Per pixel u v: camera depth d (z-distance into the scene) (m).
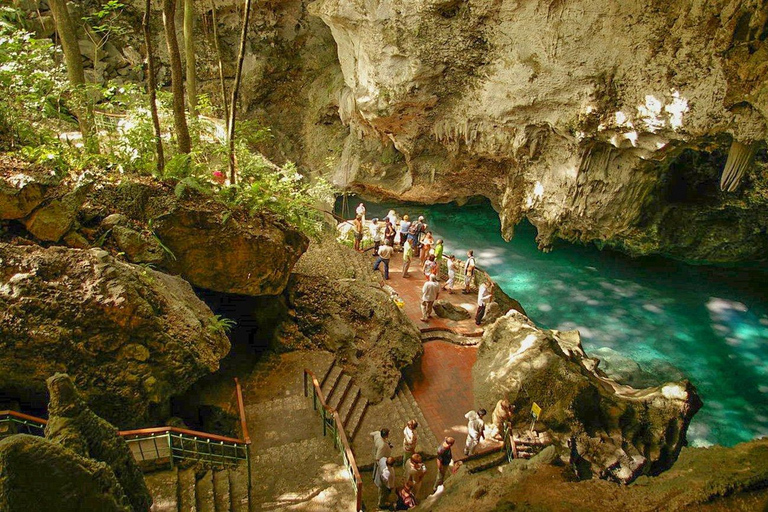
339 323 10.70
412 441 7.91
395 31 15.57
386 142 21.09
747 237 19.30
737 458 3.08
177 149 10.16
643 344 17.77
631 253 22.23
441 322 13.30
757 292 20.62
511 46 14.52
